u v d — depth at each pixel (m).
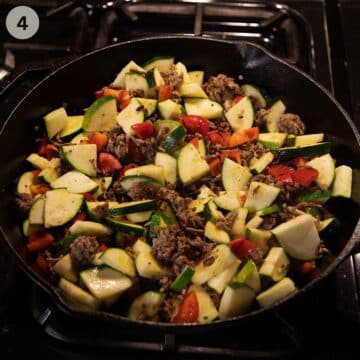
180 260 0.36
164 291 0.36
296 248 0.37
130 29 0.56
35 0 0.56
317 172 0.42
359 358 0.36
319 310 0.38
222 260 0.36
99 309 0.36
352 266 0.40
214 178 0.43
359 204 0.39
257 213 0.39
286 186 0.41
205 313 0.35
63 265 0.37
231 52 0.48
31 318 0.37
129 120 0.44
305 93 0.46
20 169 0.43
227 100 0.48
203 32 0.56
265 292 0.35
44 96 0.45
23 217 0.41
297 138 0.45
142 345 0.35
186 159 0.42
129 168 0.43
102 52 0.47
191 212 0.39
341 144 0.43
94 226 0.38
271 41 0.55
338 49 0.56
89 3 0.55
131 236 0.39
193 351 0.35
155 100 0.46
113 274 0.36
